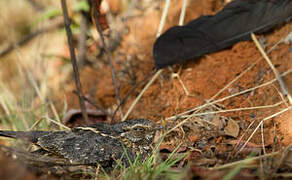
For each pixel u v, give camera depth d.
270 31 7.50
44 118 7.54
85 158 5.64
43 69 9.83
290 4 7.11
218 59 7.57
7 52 10.98
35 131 6.03
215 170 5.01
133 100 8.12
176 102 7.52
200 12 8.42
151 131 6.29
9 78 10.41
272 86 6.88
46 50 10.62
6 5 12.02
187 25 7.47
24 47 11.22
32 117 7.80
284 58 7.12
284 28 7.39
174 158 5.85
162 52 7.61
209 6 8.37
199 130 6.59
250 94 6.98
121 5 9.57
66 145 5.74
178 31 7.47
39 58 9.99
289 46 7.17
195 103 7.29
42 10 11.27
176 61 7.64
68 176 5.19
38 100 8.88
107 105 8.56
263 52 7.08
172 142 6.43
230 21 7.41
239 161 5.23
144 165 5.29
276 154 5.43
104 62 9.08
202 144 6.26
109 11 8.98
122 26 9.13
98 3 7.32
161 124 6.57
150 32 8.90
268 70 7.10
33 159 5.26
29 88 9.07
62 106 8.70
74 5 8.99
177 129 6.58
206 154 5.90
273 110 6.59
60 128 7.28
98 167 5.48
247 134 6.37
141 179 4.88
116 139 6.09
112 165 5.80
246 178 4.74
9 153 5.15
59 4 10.59
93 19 7.61
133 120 6.38
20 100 8.84
